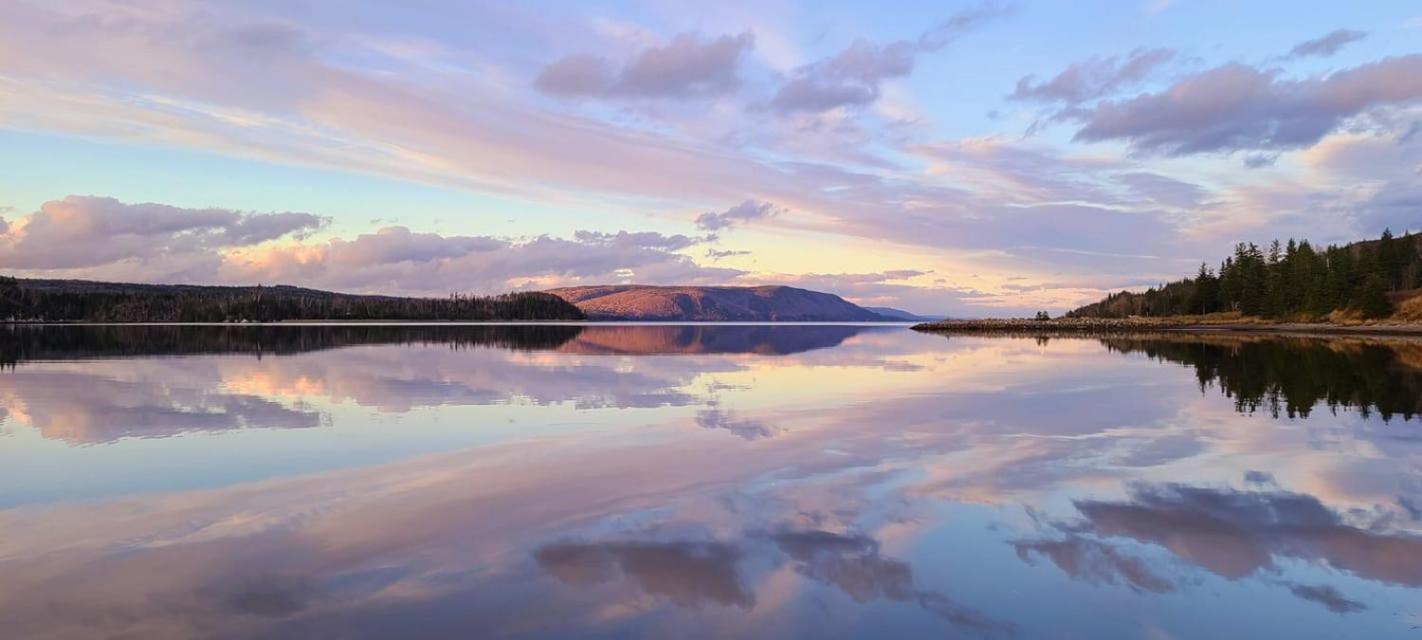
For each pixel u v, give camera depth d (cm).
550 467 1181
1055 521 893
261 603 640
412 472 1145
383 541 805
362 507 940
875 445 1377
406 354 4319
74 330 9706
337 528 851
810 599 656
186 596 655
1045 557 767
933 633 592
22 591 665
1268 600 662
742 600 652
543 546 790
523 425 1603
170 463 1211
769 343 6438
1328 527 873
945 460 1244
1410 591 684
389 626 596
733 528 859
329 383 2514
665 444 1381
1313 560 763
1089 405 1970
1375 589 689
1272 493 1030
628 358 4012
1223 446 1379
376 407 1892
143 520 885
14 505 956
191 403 1973
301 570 717
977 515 916
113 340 6406
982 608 641
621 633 586
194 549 777
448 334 8756
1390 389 2352
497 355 4266
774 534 836
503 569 721
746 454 1289
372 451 1310
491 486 1055
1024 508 951
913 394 2228
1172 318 13612
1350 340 6197
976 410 1867
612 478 1105
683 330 11962
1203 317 12925
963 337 8438
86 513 918
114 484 1070
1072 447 1362
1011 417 1744
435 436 1462
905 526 870
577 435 1478
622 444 1380
